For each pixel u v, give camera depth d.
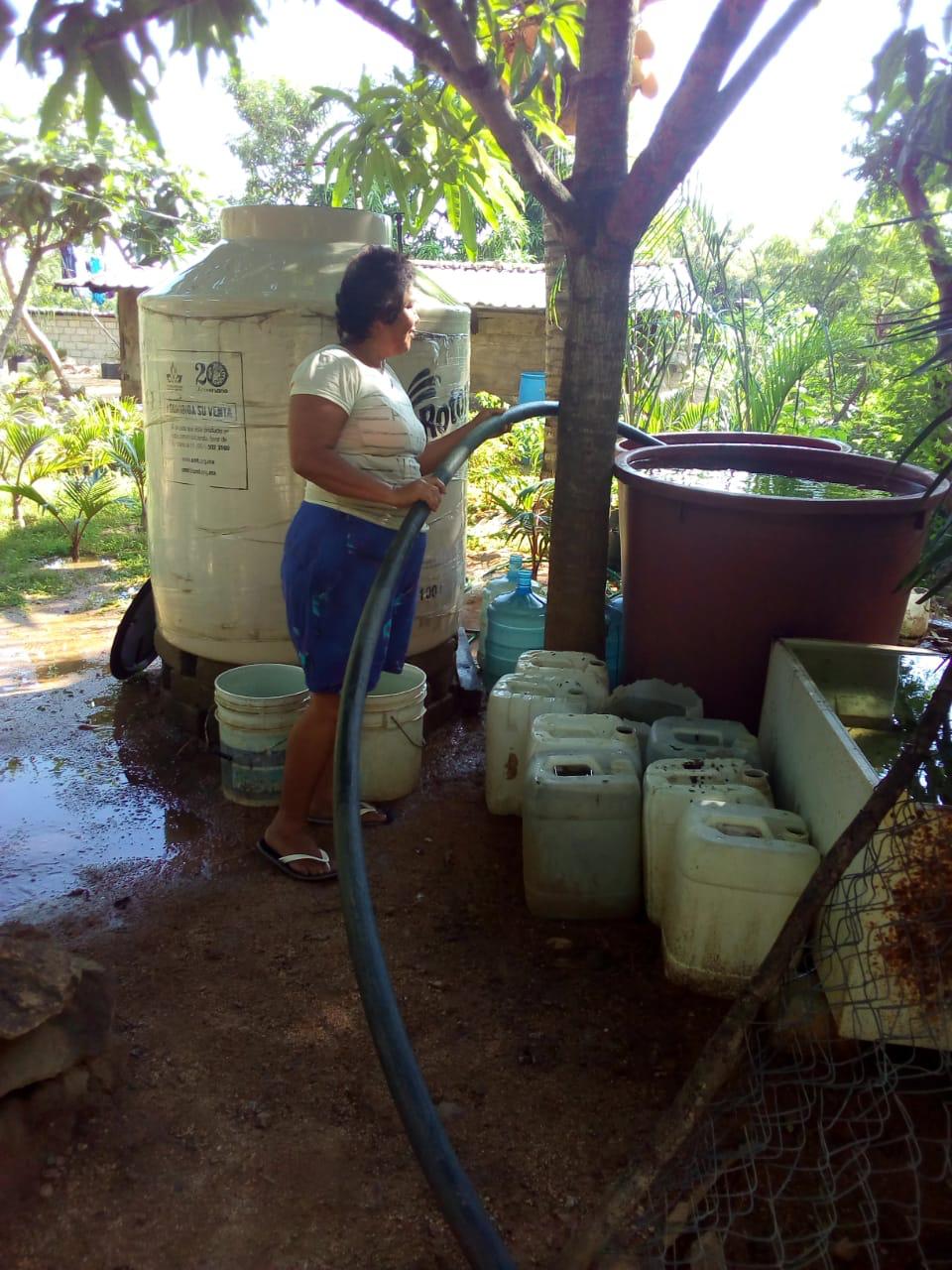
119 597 6.31
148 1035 2.43
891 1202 1.93
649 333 7.04
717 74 3.00
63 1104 2.10
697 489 3.31
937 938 2.07
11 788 3.82
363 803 3.62
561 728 3.17
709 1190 1.97
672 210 6.64
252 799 3.64
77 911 2.99
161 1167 2.03
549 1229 1.91
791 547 3.26
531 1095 2.25
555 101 4.93
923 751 1.61
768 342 7.25
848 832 1.65
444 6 2.92
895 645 3.55
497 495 7.80
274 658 3.95
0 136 12.66
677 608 3.52
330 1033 2.46
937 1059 2.28
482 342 14.64
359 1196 1.98
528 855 2.92
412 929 2.90
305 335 3.57
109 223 13.73
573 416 3.69
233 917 2.96
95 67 2.19
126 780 3.89
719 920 2.50
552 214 3.48
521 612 4.50
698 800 2.67
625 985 2.62
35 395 13.43
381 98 4.26
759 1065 2.28
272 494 3.73
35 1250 1.84
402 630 3.25
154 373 3.80
